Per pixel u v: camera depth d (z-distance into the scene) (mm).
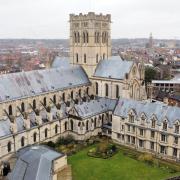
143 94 170625
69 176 90875
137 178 106750
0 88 128750
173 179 104562
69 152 126875
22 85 138125
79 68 173375
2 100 125500
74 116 140625
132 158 123125
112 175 108938
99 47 172375
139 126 130375
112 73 163500
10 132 117250
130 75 157875
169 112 124375
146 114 129500
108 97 164750
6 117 123188
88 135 143875
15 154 112000
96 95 171500
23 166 84500
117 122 139500
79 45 173250
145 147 130375
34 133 127375
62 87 155000
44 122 132250
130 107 136875
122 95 158125
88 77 172500
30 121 128000
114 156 125250
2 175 106938
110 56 181250
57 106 143500
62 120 140250
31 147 96500
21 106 135125
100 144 132875
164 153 124750
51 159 85562
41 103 143625
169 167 114938
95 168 114000
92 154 125188
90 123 144000
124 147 135750
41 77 149375
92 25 165250
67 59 195125
